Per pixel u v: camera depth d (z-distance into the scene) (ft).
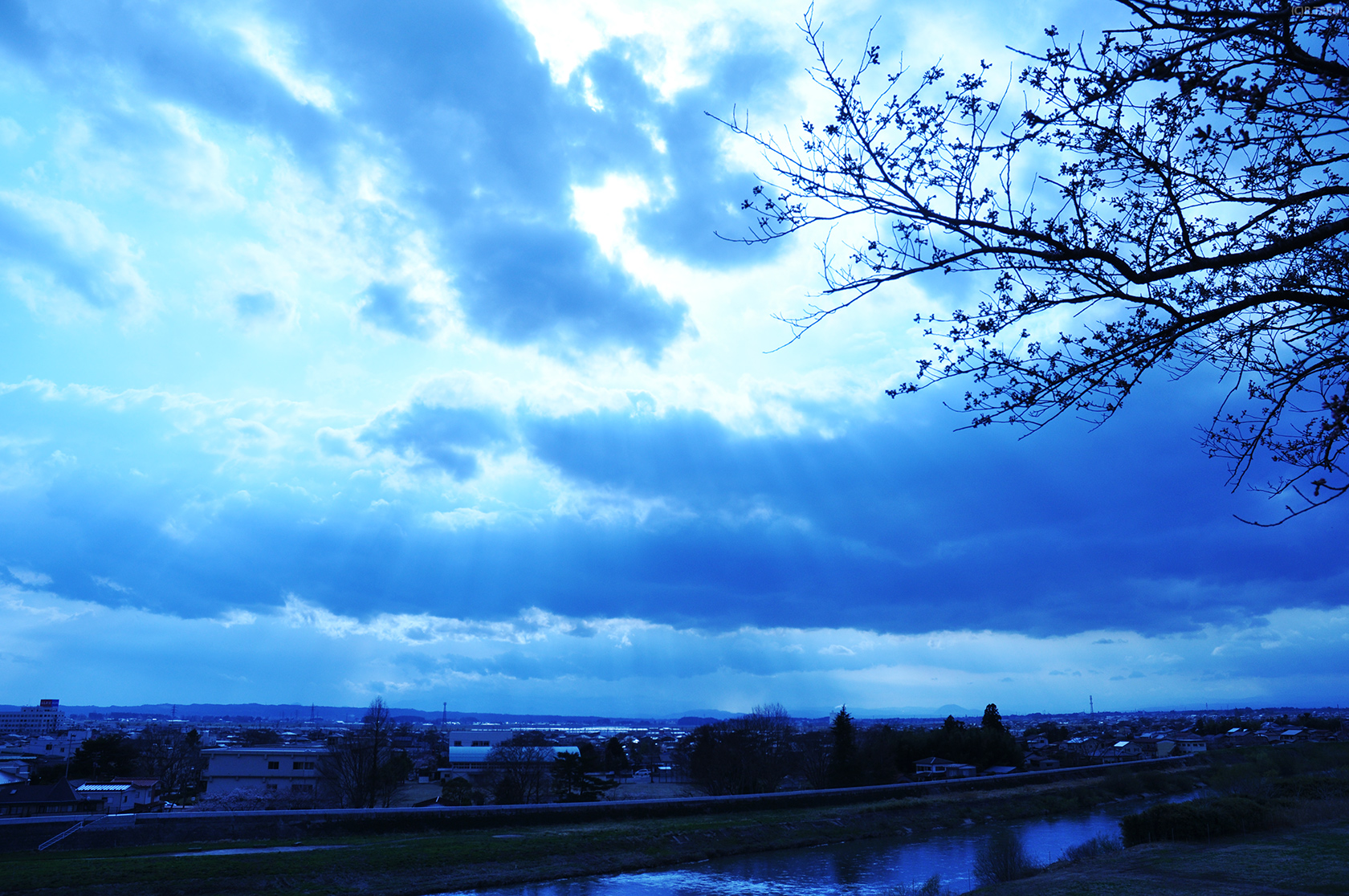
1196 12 16.49
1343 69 16.38
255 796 214.28
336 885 85.30
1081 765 272.72
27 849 91.61
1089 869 78.13
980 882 90.22
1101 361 18.90
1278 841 86.07
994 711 284.00
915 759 256.52
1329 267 19.77
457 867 96.68
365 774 180.55
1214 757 272.72
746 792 213.05
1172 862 76.59
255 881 82.64
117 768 273.33
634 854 111.55
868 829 141.79
